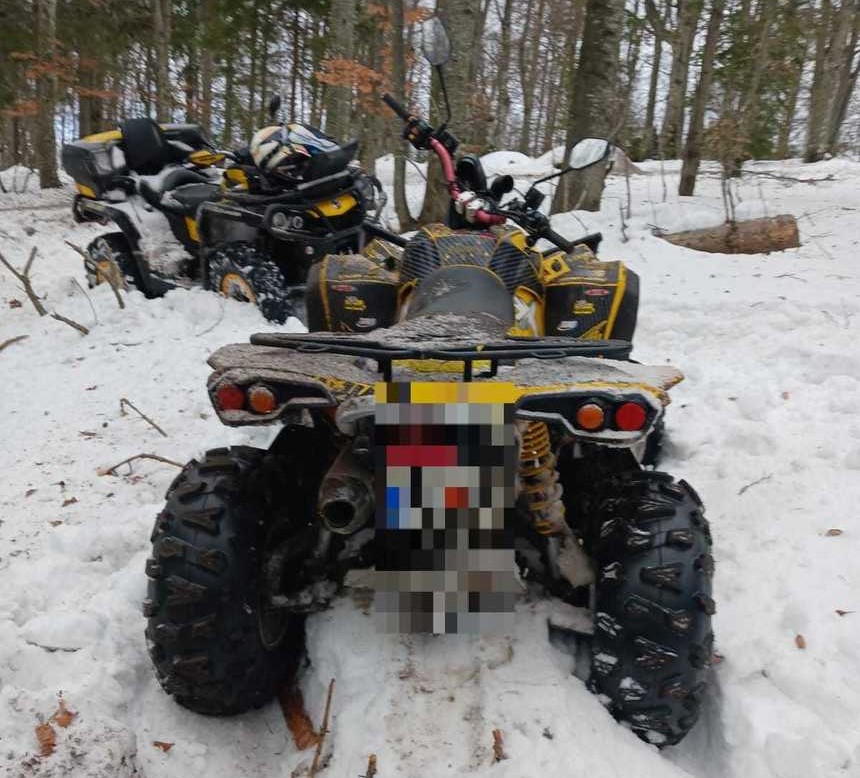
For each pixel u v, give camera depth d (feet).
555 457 9.12
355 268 13.00
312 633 9.60
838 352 18.72
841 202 42.16
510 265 10.73
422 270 10.60
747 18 55.77
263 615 8.97
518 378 8.04
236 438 15.60
